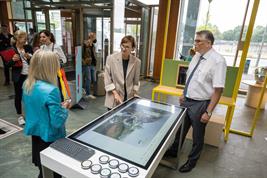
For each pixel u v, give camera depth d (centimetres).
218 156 238
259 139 288
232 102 260
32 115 121
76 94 354
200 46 174
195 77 182
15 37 264
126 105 167
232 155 242
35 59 116
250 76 559
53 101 112
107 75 190
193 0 534
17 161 202
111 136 112
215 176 201
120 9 442
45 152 92
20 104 295
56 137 124
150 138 112
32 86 117
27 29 648
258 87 412
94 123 126
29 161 203
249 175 206
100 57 500
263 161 233
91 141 104
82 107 361
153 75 624
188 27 561
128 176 79
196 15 541
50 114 113
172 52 583
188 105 189
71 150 93
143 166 85
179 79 308
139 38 627
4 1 693
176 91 293
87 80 424
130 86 196
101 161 87
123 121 134
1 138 242
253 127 290
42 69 116
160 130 124
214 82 169
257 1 236
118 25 441
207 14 524
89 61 415
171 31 568
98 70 471
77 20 536
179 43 584
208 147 257
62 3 494
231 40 506
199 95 181
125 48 177
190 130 267
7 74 473
